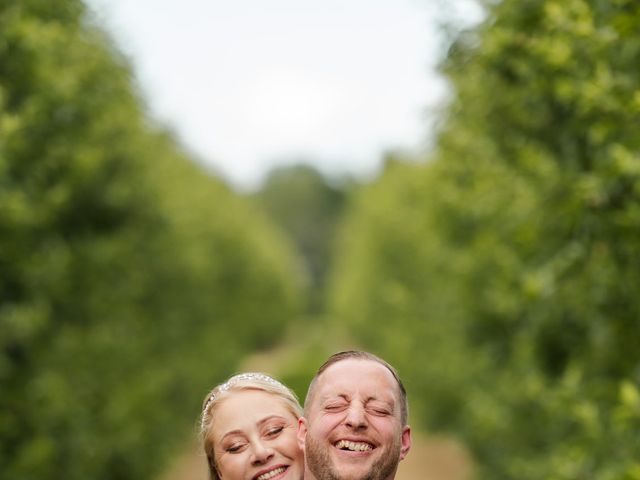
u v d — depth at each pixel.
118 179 21.28
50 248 18.02
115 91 19.52
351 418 4.87
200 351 39.62
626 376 12.35
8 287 16.69
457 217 21.27
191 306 36.38
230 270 58.56
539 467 16.27
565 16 10.16
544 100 13.02
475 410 21.16
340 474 4.88
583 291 12.02
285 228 160.75
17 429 17.28
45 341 18.47
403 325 37.09
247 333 70.38
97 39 18.61
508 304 16.97
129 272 23.16
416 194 35.22
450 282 23.78
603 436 11.64
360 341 71.62
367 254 58.34
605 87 9.74
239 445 5.44
